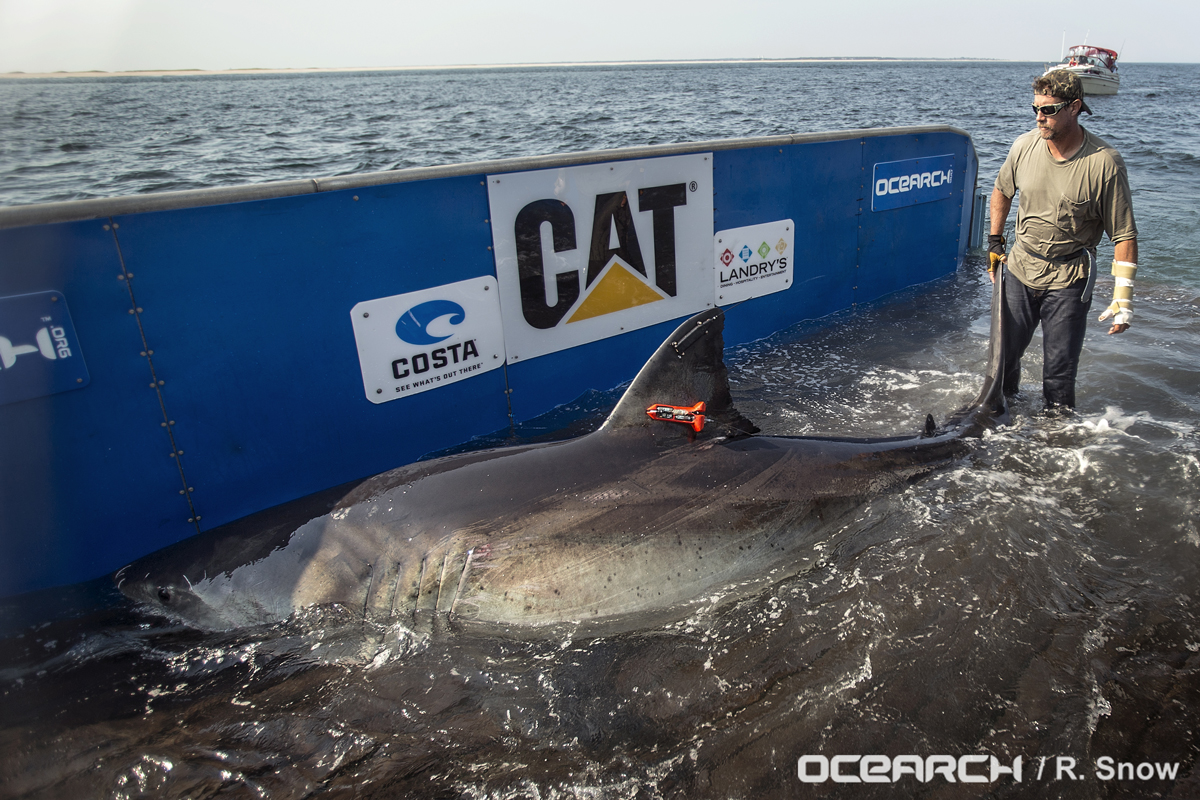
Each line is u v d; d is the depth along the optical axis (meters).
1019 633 2.69
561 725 2.38
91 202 2.92
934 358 5.57
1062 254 4.21
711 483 3.15
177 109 37.81
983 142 20.22
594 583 2.83
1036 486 3.61
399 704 2.48
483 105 41.56
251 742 2.34
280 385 3.61
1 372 2.82
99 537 3.22
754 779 2.15
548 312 4.59
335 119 30.00
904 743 2.26
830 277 6.43
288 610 2.80
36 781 2.21
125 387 3.15
